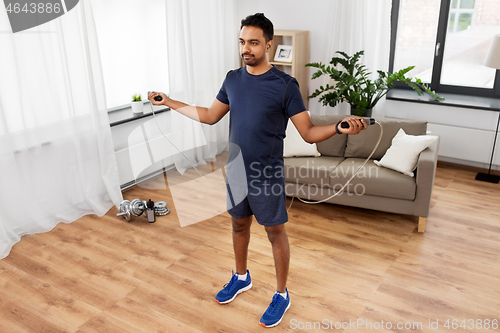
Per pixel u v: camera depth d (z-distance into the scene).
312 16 4.57
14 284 2.51
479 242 2.88
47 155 3.06
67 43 2.96
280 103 1.84
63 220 3.22
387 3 4.05
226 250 2.85
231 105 1.93
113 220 3.26
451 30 4.21
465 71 4.26
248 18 1.77
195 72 4.14
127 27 3.70
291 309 2.27
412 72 4.52
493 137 3.86
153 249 2.87
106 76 3.65
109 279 2.55
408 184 2.93
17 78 2.77
